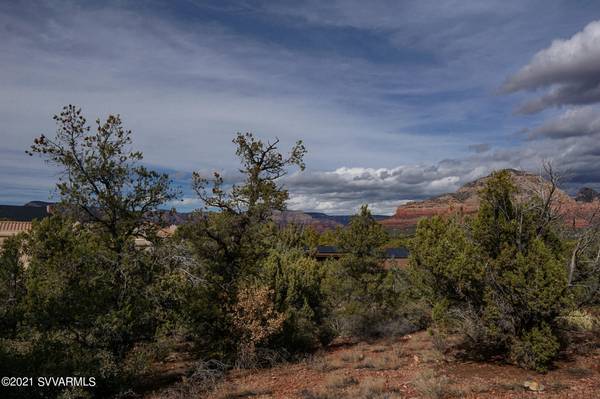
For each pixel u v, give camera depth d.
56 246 13.41
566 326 14.31
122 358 12.52
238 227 16.44
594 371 11.85
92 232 13.98
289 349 17.67
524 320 13.05
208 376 14.02
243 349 15.47
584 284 13.53
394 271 24.77
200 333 15.52
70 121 13.23
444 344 16.02
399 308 23.05
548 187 14.06
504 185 13.93
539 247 12.53
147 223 14.61
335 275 24.70
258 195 16.38
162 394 12.34
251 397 11.93
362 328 22.48
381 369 14.25
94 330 11.99
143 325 13.31
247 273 17.03
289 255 23.59
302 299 19.66
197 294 14.95
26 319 11.43
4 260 12.62
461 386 11.03
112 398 11.61
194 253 15.80
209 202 16.05
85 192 13.45
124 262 12.88
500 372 12.38
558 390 10.43
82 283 12.20
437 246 14.26
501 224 13.70
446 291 14.38
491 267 13.22
